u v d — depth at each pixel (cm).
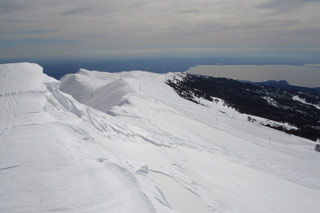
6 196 595
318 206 1501
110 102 7269
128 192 673
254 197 1395
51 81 2097
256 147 4144
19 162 782
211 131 4462
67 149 934
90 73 19250
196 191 1123
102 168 809
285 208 1355
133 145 1733
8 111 1384
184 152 2102
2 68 2552
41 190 637
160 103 6544
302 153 5247
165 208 643
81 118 1741
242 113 13125
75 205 587
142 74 17225
